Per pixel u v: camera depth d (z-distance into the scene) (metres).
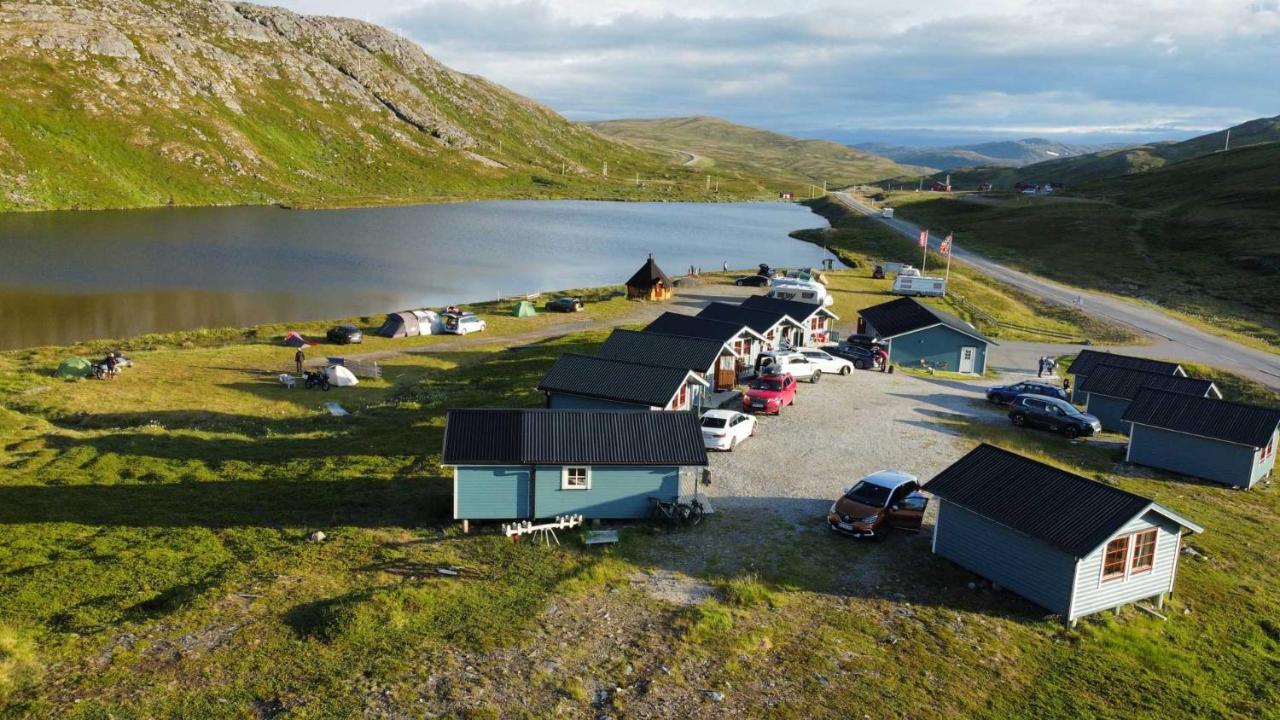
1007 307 102.44
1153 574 29.00
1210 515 38.31
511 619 25.55
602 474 32.84
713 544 31.80
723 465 40.69
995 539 29.39
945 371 70.31
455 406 50.78
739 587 27.92
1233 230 134.75
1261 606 29.67
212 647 23.34
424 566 28.77
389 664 22.83
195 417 50.03
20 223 144.62
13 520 32.53
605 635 25.09
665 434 34.03
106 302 91.25
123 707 20.56
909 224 193.00
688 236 183.50
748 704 22.30
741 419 44.12
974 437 47.53
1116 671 24.97
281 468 39.41
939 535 31.53
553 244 159.12
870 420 49.94
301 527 32.22
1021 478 30.34
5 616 24.59
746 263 144.00
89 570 27.84
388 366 65.25
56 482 37.09
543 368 61.75
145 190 182.25
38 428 45.59
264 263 120.69
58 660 22.48
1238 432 42.84
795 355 59.53
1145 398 46.16
